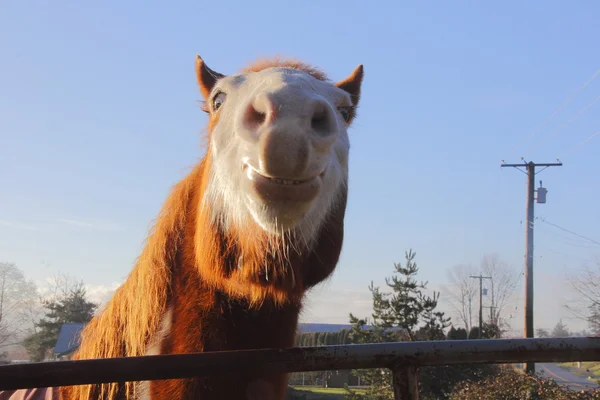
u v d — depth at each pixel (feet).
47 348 91.20
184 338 8.98
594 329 84.89
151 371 6.86
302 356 7.27
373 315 61.36
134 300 10.01
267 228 7.11
